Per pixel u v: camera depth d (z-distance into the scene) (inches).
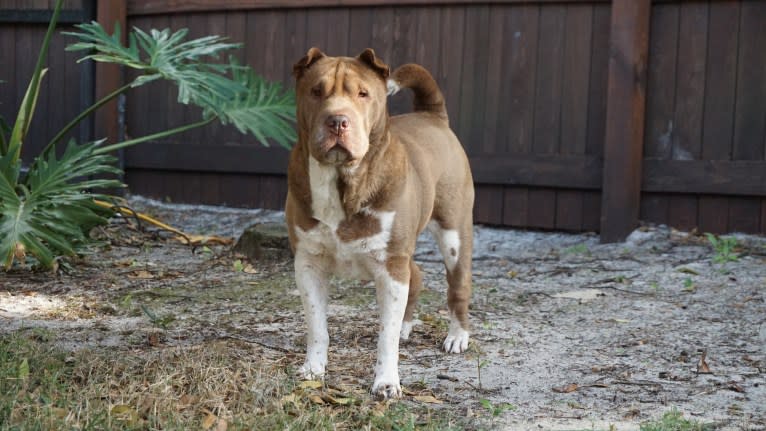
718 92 341.1
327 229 173.9
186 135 428.5
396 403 168.9
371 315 240.7
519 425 159.0
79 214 264.5
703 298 261.6
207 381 164.7
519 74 367.9
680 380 187.5
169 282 278.4
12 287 262.4
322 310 184.4
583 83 358.9
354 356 202.7
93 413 146.1
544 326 233.0
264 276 291.3
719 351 209.3
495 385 184.1
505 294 269.6
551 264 314.8
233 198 422.3
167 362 177.8
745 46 336.2
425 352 209.8
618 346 214.1
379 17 386.3
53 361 173.5
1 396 150.6
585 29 357.1
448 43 376.8
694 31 343.3
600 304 256.7
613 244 343.9
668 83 348.2
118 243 335.9
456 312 213.2
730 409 168.6
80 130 434.9
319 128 160.2
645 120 352.2
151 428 144.6
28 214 255.3
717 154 342.6
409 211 177.0
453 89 377.4
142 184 440.5
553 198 366.6
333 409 163.9
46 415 143.9
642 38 341.1
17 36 445.1
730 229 343.3
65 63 439.2
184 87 279.9
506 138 371.6
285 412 155.9
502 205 374.9
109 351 191.9
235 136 418.9
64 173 265.4
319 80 165.6
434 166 202.8
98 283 272.4
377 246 174.6
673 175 346.3
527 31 365.4
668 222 351.9
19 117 284.4
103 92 426.3
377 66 171.3
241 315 238.2
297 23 401.1
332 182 169.3
